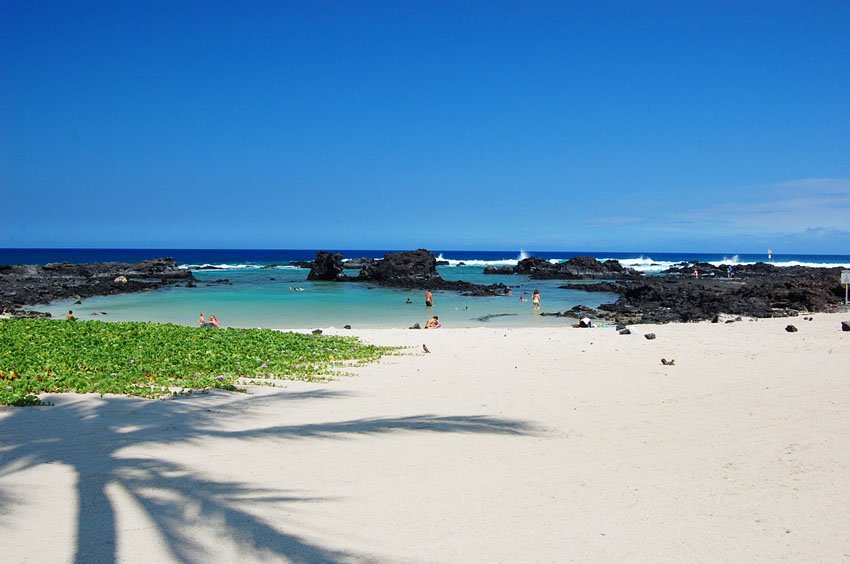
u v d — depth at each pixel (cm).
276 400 1254
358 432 967
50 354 1548
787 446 839
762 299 4328
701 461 794
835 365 1585
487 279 9075
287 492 663
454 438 936
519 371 1667
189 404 1162
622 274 9525
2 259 18225
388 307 4978
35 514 575
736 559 516
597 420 1057
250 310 4684
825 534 565
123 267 8894
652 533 568
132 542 520
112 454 786
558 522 591
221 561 488
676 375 1524
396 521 587
